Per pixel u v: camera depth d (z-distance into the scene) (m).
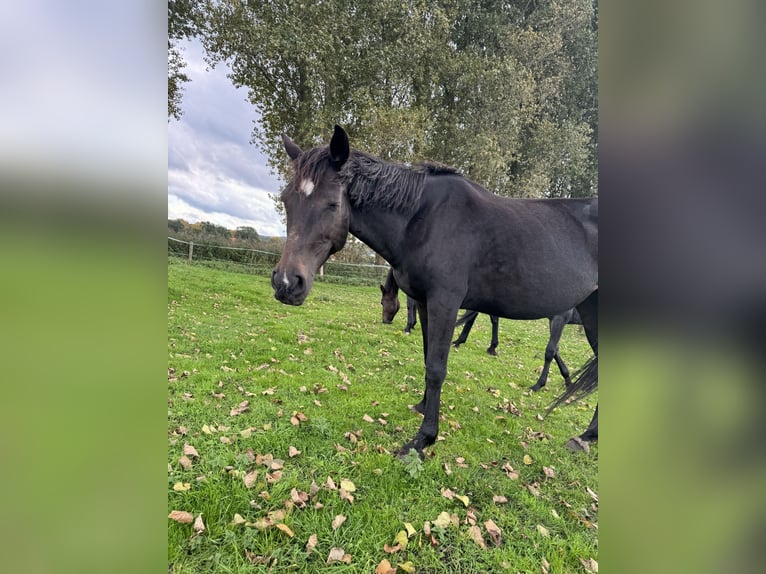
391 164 2.20
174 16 9.71
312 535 1.56
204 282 7.86
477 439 2.59
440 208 2.14
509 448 2.55
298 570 1.43
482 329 7.42
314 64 9.82
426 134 11.75
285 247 1.93
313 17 9.80
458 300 2.16
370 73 10.71
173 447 2.08
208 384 2.98
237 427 2.37
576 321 4.52
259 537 1.55
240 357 3.78
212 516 1.61
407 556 1.55
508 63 11.19
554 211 2.32
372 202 2.11
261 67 10.65
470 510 1.85
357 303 8.54
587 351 6.39
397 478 2.01
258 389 3.02
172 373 3.18
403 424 2.68
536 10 12.81
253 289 7.98
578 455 2.54
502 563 1.55
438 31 11.41
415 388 3.50
